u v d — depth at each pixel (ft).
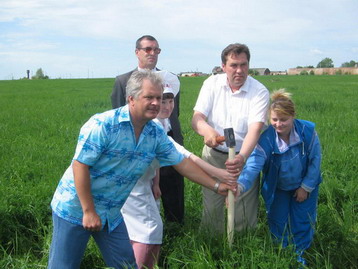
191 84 124.57
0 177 21.18
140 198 13.23
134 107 10.57
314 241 15.25
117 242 11.64
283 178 14.07
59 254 11.34
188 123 39.93
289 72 385.91
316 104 52.01
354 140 29.35
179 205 16.58
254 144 13.57
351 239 15.56
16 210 17.17
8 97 81.20
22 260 14.25
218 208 15.56
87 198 10.66
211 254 13.32
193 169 12.50
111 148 10.68
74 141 32.53
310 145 13.92
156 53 15.88
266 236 14.14
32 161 25.43
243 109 14.46
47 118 46.11
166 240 15.40
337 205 18.75
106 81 168.04
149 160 11.35
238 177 13.48
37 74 372.79
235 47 13.75
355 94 74.43
